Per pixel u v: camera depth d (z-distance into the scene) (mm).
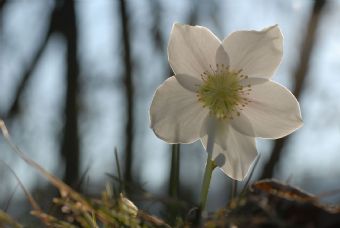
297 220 448
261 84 362
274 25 355
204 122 362
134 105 1056
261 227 417
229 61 361
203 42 359
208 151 355
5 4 1066
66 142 1005
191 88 361
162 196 384
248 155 360
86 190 402
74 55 1044
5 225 349
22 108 1096
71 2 1043
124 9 1062
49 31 1055
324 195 407
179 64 361
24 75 1083
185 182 1059
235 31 358
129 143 969
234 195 391
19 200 490
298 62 1036
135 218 355
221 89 361
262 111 363
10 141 362
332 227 444
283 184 407
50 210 377
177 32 358
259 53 359
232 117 363
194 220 349
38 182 488
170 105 359
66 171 977
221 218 371
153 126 356
